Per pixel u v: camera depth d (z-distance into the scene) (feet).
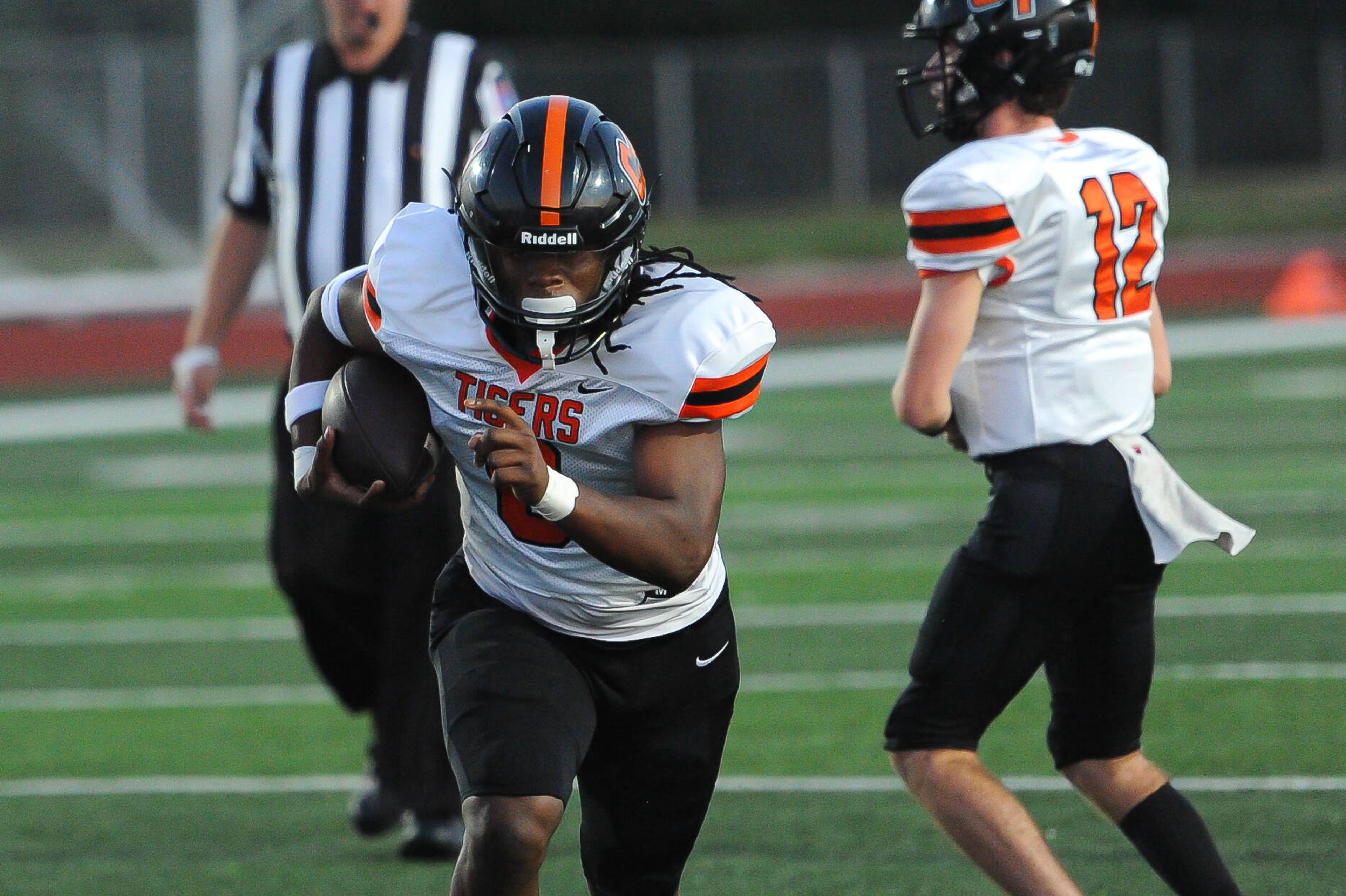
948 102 38.50
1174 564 85.76
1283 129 280.51
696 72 265.34
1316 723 58.90
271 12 239.50
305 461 35.86
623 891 36.70
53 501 118.21
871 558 90.94
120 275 228.22
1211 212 252.42
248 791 57.98
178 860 50.75
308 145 53.47
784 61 267.18
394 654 50.62
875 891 45.62
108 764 61.31
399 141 53.16
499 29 313.53
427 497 50.08
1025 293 36.65
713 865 48.19
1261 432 123.85
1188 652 69.10
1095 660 37.91
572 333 31.65
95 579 94.17
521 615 34.76
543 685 33.45
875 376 163.84
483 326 32.73
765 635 75.97
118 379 181.98
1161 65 276.82
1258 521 94.84
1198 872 37.35
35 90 239.30
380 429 34.40
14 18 263.08
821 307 200.85
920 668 37.22
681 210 265.75
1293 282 195.42
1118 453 36.78
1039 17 37.04
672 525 31.63
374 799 52.26
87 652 78.48
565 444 32.76
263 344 186.09
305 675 73.67
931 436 37.32
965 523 99.04
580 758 33.06
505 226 30.45
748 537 97.66
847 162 268.41
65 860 50.88
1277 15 320.91
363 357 35.47
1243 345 171.42
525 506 32.60
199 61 240.32
